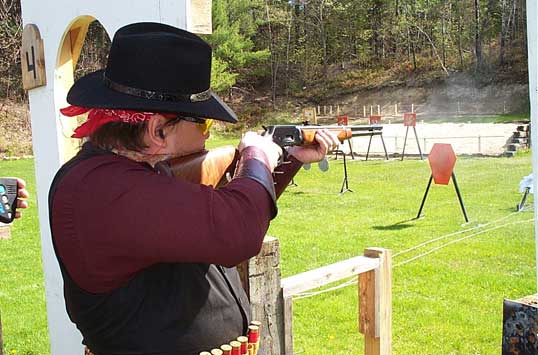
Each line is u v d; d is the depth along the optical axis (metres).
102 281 1.07
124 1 2.11
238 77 39.62
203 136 1.26
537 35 1.58
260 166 1.16
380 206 10.27
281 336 1.87
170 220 1.01
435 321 4.48
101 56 24.80
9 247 7.78
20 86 25.44
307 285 1.96
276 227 8.74
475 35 37.41
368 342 2.41
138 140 1.11
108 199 1.03
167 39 1.07
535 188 1.65
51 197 1.10
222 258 1.03
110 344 1.14
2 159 21.69
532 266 5.87
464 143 20.34
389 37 42.34
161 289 1.12
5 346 4.21
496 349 3.93
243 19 37.03
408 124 18.48
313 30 42.66
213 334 1.20
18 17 24.33
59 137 2.73
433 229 8.09
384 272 2.37
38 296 5.54
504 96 34.75
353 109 39.16
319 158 1.56
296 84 41.38
